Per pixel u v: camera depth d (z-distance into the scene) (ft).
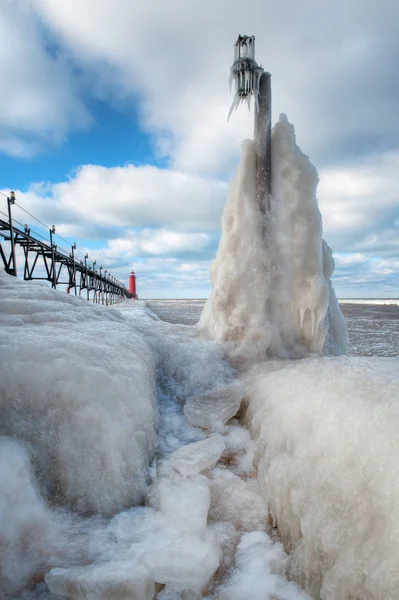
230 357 13.25
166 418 10.75
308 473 6.50
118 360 8.95
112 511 6.91
